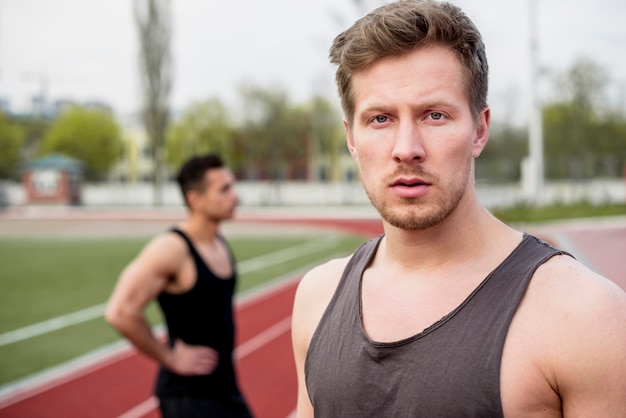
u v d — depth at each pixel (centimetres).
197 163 331
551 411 112
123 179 5853
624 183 3412
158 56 4100
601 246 1563
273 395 582
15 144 5000
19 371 668
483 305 117
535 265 119
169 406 305
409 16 122
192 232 330
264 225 2789
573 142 3366
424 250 128
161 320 899
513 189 3250
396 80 122
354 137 131
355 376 123
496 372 111
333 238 2184
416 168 120
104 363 687
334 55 139
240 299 1040
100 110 5378
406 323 124
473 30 127
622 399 106
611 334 107
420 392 114
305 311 151
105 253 1766
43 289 1184
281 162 4841
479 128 133
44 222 3038
